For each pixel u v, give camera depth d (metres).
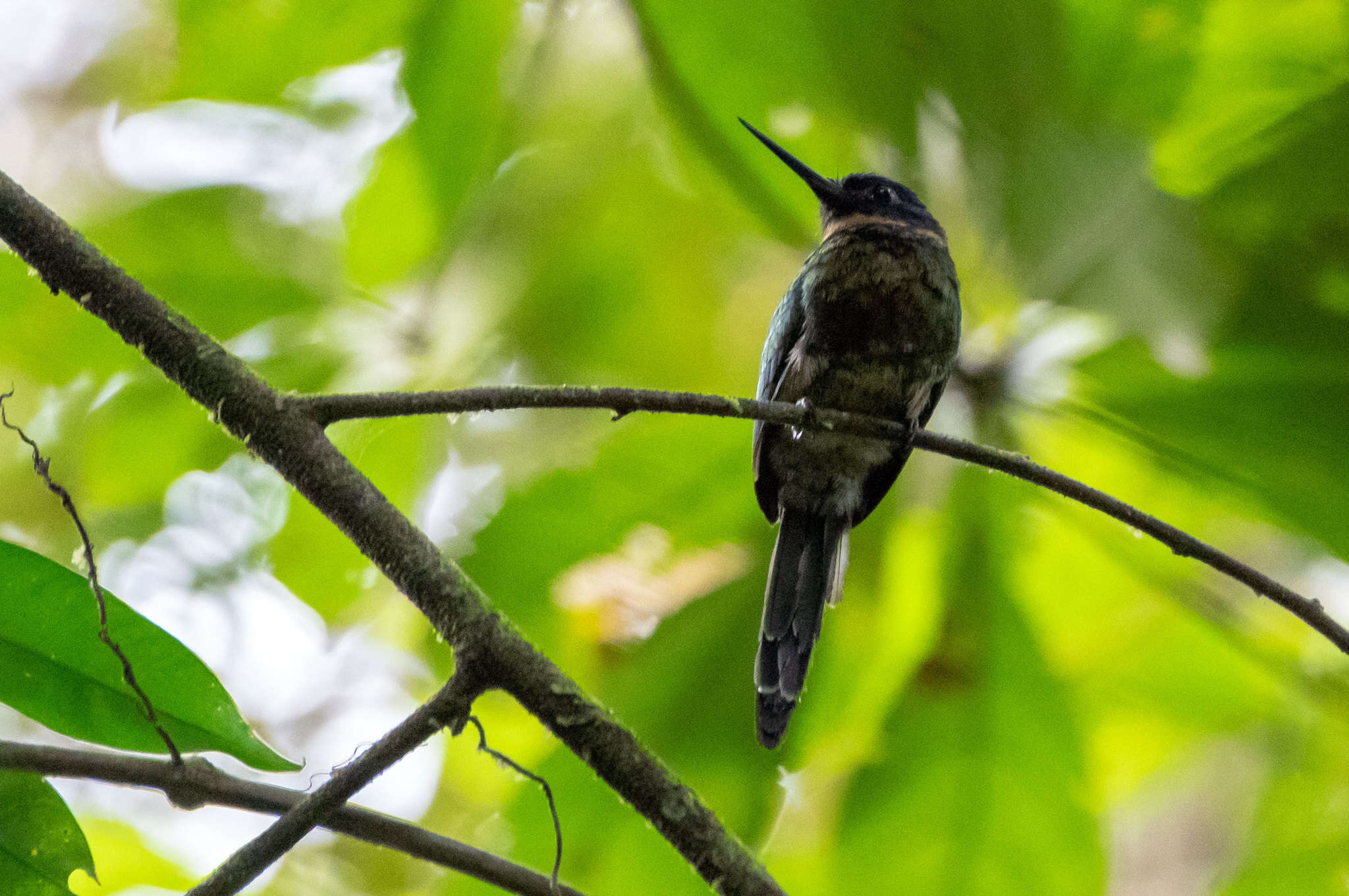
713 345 8.98
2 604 4.94
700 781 8.18
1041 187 7.30
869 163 8.46
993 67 7.38
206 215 8.20
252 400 4.86
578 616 8.38
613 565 8.32
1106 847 7.99
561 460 8.55
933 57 7.49
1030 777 8.01
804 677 7.81
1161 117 7.66
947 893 8.05
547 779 7.94
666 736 8.16
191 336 4.94
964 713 8.03
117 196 8.31
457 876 7.66
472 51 8.13
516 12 8.33
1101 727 9.99
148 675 5.02
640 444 8.30
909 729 8.08
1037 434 8.10
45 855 5.05
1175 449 7.50
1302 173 7.20
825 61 7.77
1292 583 10.36
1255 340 7.22
